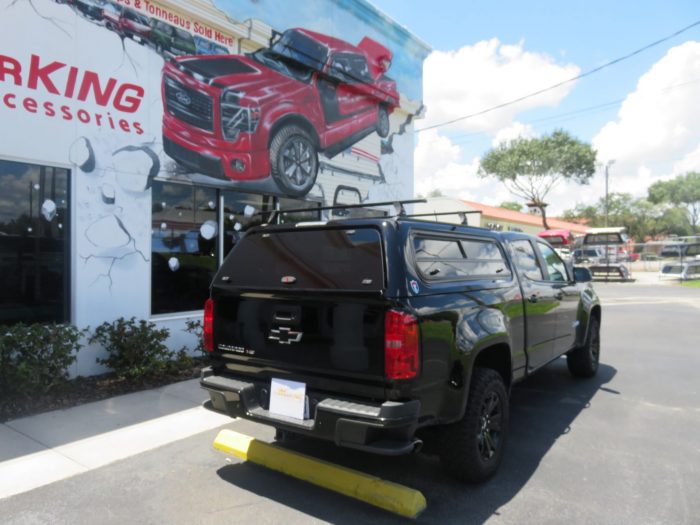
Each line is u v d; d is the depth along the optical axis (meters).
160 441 4.52
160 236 7.18
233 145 8.12
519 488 3.72
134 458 4.17
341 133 10.45
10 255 5.72
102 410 5.26
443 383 3.40
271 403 3.59
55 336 5.28
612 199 71.12
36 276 5.92
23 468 3.95
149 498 3.53
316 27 9.55
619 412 5.45
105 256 6.45
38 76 5.83
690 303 15.95
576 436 4.75
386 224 3.38
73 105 6.14
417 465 4.11
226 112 8.01
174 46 7.25
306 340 3.44
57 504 3.43
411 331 3.13
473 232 4.40
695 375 7.04
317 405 3.25
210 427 4.88
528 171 38.06
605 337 10.05
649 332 10.62
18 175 5.77
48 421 4.92
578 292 6.36
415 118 12.97
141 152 6.84
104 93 6.43
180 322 7.31
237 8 8.01
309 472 3.76
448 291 3.66
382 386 3.14
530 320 4.86
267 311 3.66
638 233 69.12
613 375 7.05
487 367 4.34
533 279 5.24
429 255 3.69
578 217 74.94
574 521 3.27
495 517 3.31
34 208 5.90
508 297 4.43
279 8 8.77
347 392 3.31
